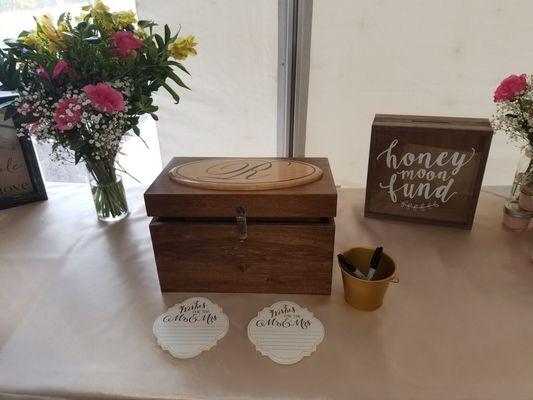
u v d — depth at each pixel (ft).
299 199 1.95
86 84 2.43
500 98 2.56
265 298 2.16
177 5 3.87
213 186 2.02
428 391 1.59
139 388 1.62
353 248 2.20
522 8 3.62
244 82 4.27
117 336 1.90
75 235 2.84
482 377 1.65
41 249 2.67
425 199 2.84
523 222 2.73
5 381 1.67
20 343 1.87
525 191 2.66
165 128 4.60
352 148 4.54
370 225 2.92
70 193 3.52
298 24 3.84
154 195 1.99
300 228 1.99
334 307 2.07
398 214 2.95
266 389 1.61
